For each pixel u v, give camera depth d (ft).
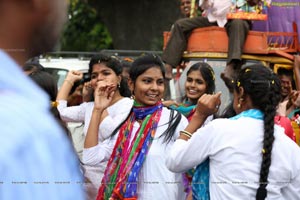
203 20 24.40
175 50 24.52
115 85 14.34
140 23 50.62
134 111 13.64
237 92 11.61
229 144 11.02
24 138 3.55
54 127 3.75
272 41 25.34
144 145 13.07
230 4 23.82
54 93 14.67
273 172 10.96
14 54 3.83
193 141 11.17
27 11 3.83
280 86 11.38
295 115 18.53
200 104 11.78
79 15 59.26
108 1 51.01
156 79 13.50
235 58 23.25
